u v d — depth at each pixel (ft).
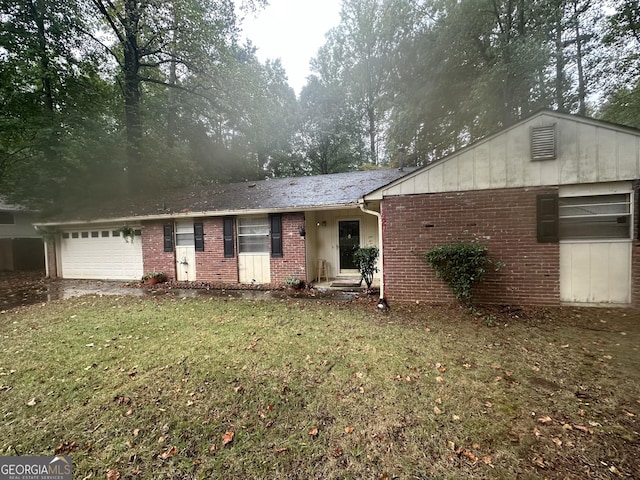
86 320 19.21
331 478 6.81
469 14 48.55
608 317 16.42
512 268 19.08
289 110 90.07
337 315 19.30
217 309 21.48
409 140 58.39
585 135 17.42
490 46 50.57
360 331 16.12
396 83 62.34
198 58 50.70
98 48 47.16
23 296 28.02
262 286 29.63
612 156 16.98
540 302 18.66
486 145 19.29
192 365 12.42
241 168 78.79
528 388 10.12
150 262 34.65
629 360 11.85
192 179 64.85
